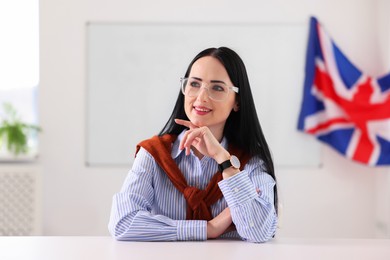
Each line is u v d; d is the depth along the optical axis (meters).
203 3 3.84
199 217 1.59
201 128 1.55
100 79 3.87
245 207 1.49
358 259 1.29
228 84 1.57
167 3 3.84
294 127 3.89
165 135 1.71
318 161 3.90
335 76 3.82
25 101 4.05
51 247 1.41
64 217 3.90
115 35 3.85
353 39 3.89
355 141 3.82
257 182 1.62
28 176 3.78
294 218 3.92
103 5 3.84
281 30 3.85
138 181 1.60
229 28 3.84
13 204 3.78
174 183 1.61
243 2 3.84
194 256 1.30
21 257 1.29
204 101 1.55
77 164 3.89
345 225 3.94
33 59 3.99
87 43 3.85
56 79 3.87
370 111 3.79
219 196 1.60
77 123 3.88
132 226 1.50
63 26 3.85
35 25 3.97
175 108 1.71
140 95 3.87
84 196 3.89
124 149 3.88
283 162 3.89
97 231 3.90
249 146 1.66
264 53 3.86
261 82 3.87
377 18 3.85
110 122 3.88
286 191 3.90
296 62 3.86
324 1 3.86
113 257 1.29
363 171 3.92
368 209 3.94
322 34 3.82
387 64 3.79
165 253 1.34
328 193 3.92
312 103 3.83
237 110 1.65
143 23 3.84
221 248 1.41
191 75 1.58
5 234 3.79
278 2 3.85
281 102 3.88
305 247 1.43
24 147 3.82
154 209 1.64
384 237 3.80
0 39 3.97
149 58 3.86
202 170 1.63
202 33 3.84
